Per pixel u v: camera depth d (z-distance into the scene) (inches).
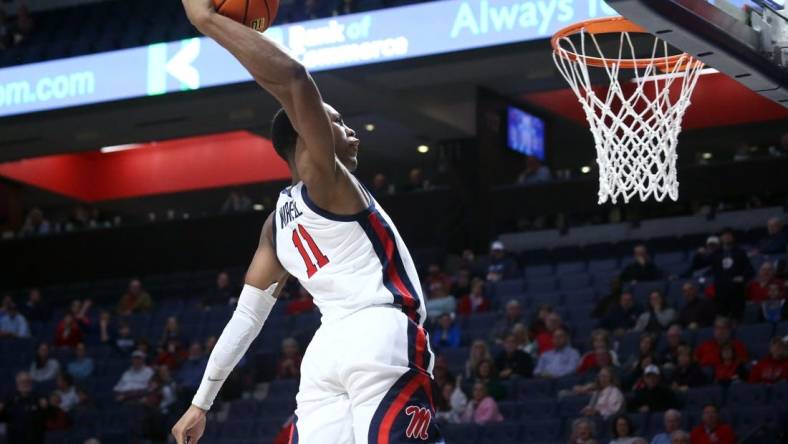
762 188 719.1
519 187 772.6
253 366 609.9
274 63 125.0
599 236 745.6
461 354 561.6
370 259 130.2
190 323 697.0
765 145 926.4
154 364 637.9
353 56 629.0
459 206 780.0
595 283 629.9
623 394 467.5
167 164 1023.0
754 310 528.7
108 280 864.3
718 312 526.0
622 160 245.3
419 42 613.9
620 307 551.2
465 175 786.2
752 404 454.6
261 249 139.3
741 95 888.3
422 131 794.2
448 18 609.0
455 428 490.0
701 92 902.4
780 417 438.3
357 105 740.0
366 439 124.9
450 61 615.2
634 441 408.8
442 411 508.4
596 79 291.3
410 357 127.3
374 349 125.9
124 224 868.0
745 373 475.8
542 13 583.5
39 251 884.0
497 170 797.2
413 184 816.9
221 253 836.6
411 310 130.7
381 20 624.7
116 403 608.4
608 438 453.7
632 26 239.8
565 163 980.6
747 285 539.5
